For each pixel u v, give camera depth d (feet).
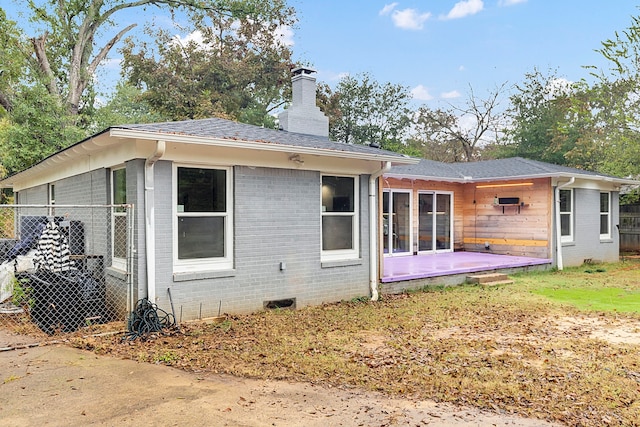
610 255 50.08
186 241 22.02
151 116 91.35
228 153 22.81
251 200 23.84
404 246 44.47
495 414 12.07
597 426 11.34
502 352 17.63
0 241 29.27
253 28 88.38
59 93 68.18
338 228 28.19
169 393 13.25
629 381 14.40
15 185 51.03
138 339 18.79
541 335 20.15
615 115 44.98
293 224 25.50
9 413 11.75
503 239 45.88
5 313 23.56
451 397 13.21
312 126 32.78
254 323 21.95
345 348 18.10
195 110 77.92
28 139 55.62
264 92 90.38
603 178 45.80
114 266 23.47
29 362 15.87
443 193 47.85
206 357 16.70
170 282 21.26
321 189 27.12
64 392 13.20
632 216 57.31
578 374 15.07
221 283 22.82
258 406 12.44
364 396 13.28
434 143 106.52
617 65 42.39
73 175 29.63
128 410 12.03
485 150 101.55
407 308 25.88
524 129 86.43
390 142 97.81
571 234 45.32
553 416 11.91
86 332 19.83
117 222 23.26
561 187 42.73
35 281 21.57
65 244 22.84
